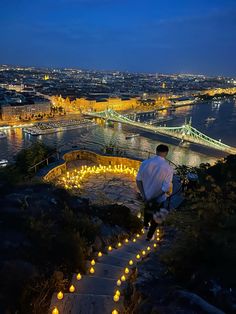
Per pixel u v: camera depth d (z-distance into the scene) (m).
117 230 13.35
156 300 6.09
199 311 5.44
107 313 6.52
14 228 9.07
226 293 5.89
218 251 6.88
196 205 8.51
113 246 11.70
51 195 12.95
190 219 8.60
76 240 9.59
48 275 7.70
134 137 162.88
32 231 9.01
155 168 7.05
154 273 7.43
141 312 5.96
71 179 25.09
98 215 14.25
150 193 7.09
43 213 10.71
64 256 8.65
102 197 21.38
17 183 14.40
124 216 14.66
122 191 22.98
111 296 7.04
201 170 24.09
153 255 8.85
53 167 25.84
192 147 144.88
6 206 10.68
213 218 7.85
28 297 6.81
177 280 6.91
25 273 7.23
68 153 30.41
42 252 8.37
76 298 6.90
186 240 7.61
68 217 11.17
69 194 14.48
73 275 8.20
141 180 7.21
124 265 9.73
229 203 8.42
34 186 14.06
